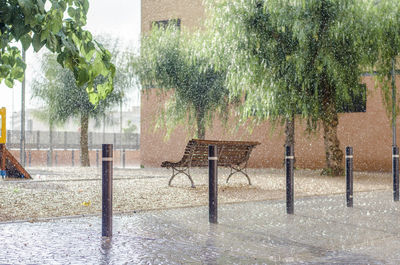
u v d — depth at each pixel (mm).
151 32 22312
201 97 21312
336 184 11891
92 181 12203
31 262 3686
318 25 14078
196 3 24547
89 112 23359
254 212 6691
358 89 15125
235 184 11742
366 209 7043
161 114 22422
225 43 15828
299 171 18766
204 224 5633
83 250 4141
